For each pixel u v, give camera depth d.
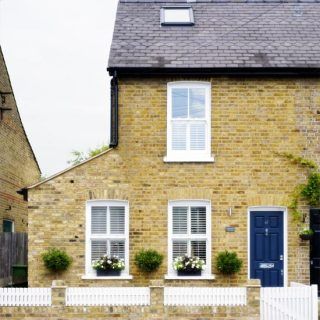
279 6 22.09
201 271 19.11
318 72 19.50
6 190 25.39
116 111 19.47
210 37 20.66
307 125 19.56
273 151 19.47
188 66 19.31
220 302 16.42
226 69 19.34
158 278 19.11
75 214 19.38
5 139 25.23
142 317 16.39
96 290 16.47
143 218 19.33
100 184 19.42
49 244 19.31
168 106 19.59
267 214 19.47
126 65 19.34
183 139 19.61
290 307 16.53
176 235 19.34
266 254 19.36
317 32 20.95
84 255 19.27
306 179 19.44
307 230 19.08
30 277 19.19
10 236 24.80
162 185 19.39
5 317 16.39
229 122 19.53
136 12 21.67
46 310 16.42
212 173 19.41
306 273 19.25
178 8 21.95
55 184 19.41
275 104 19.59
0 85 24.80
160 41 20.44
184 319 16.39
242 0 22.27
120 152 19.47
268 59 19.67
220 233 19.28
